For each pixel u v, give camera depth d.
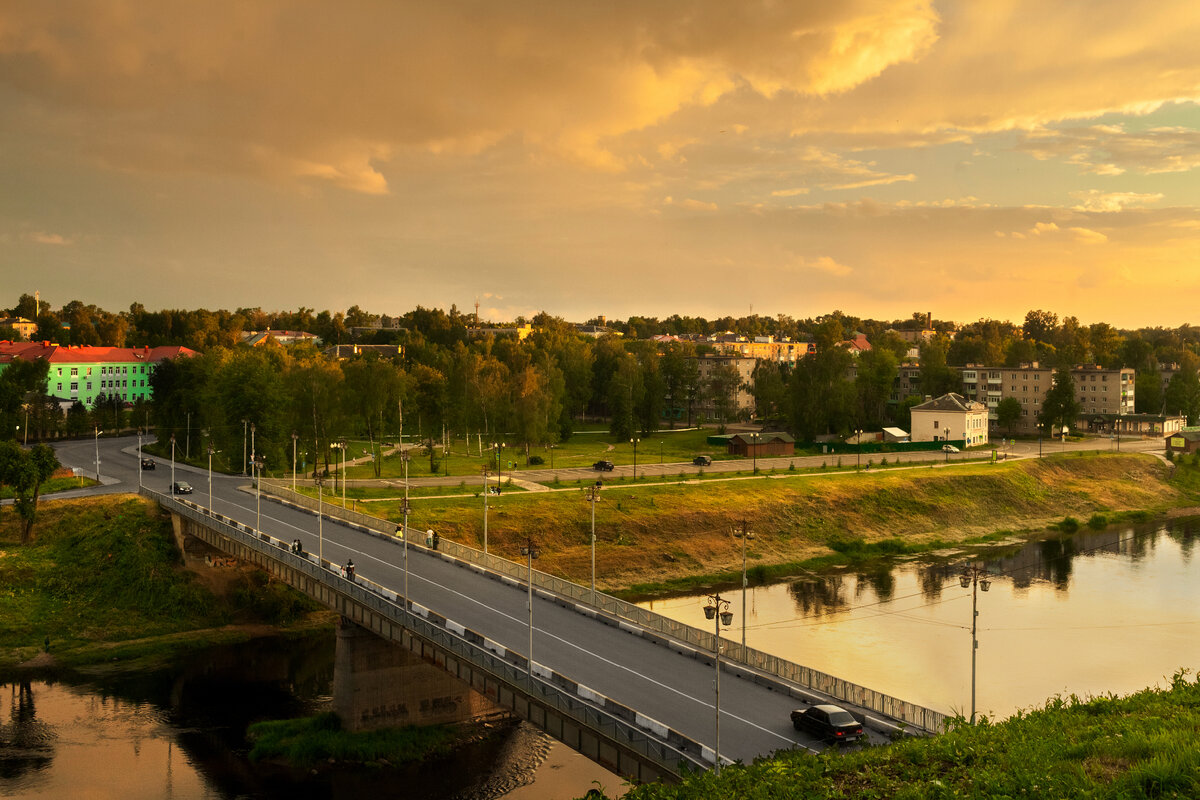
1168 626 99.94
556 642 65.00
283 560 86.50
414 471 172.00
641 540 134.62
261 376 163.12
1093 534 158.50
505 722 81.88
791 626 101.44
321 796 68.31
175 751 76.06
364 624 73.56
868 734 49.94
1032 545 149.50
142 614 108.50
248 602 112.75
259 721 82.44
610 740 47.72
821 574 130.38
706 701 54.09
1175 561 135.50
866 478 173.00
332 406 168.00
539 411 186.62
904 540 149.88
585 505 141.12
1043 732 39.41
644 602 114.94
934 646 93.06
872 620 103.75
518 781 70.81
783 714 52.25
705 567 131.25
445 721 80.75
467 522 129.50
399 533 104.31
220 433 169.12
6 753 75.00
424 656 64.81
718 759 42.66
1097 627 99.56
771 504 151.75
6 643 99.12
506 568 86.44
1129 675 83.94
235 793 68.69
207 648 102.88
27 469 116.38
